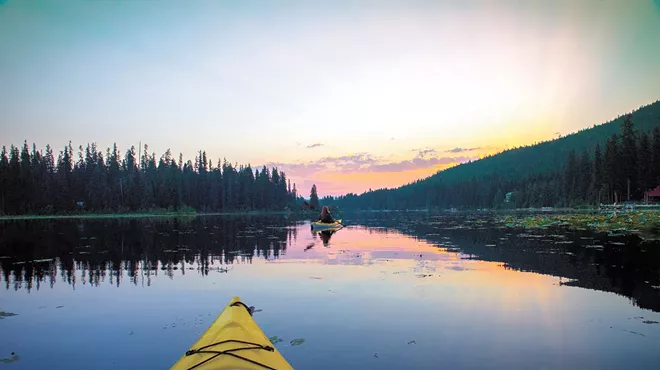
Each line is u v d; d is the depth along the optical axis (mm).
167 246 21406
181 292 10320
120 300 9602
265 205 122062
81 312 8625
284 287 10602
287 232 32500
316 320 7680
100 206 81625
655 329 6949
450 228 34062
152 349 6465
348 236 27594
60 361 6023
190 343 6715
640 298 8930
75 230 35219
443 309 8305
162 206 89625
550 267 12766
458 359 5785
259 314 8125
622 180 67688
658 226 25422
